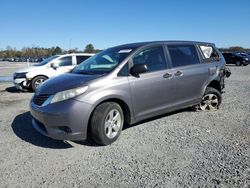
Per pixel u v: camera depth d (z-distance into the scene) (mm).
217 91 7012
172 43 6086
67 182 3564
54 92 4570
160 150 4547
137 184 3477
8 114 7078
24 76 11188
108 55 5543
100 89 4617
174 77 5766
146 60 5434
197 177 3623
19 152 4539
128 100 4961
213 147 4652
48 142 4984
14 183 3561
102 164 4066
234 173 3715
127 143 4879
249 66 33938
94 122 4574
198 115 6688
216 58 7059
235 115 6703
